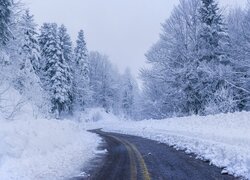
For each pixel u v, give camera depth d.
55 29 49.12
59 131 15.75
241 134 13.78
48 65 47.53
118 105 88.38
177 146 15.88
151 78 37.72
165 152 14.05
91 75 82.19
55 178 8.89
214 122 18.56
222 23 32.22
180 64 34.59
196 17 33.25
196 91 32.97
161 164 10.65
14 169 8.66
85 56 67.44
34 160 10.04
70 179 8.79
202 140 14.17
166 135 21.17
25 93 24.22
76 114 61.47
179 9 34.41
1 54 21.16
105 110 79.12
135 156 13.16
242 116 16.56
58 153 12.69
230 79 29.20
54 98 45.84
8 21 21.91
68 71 52.12
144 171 9.41
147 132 26.48
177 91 34.16
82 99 64.31
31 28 41.19
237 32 30.73
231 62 29.94
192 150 13.58
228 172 8.50
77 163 11.68
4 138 9.77
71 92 53.81
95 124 57.03
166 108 39.97
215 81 30.77
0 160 8.98
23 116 18.64
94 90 81.31
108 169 10.21
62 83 47.09
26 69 24.84
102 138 25.20
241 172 8.12
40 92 26.36
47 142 12.63
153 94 41.94
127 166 10.59
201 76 32.28
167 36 35.81
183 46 34.12
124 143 19.91
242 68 29.27
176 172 9.02
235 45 29.27
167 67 35.19
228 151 10.28
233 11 33.34
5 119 15.84
